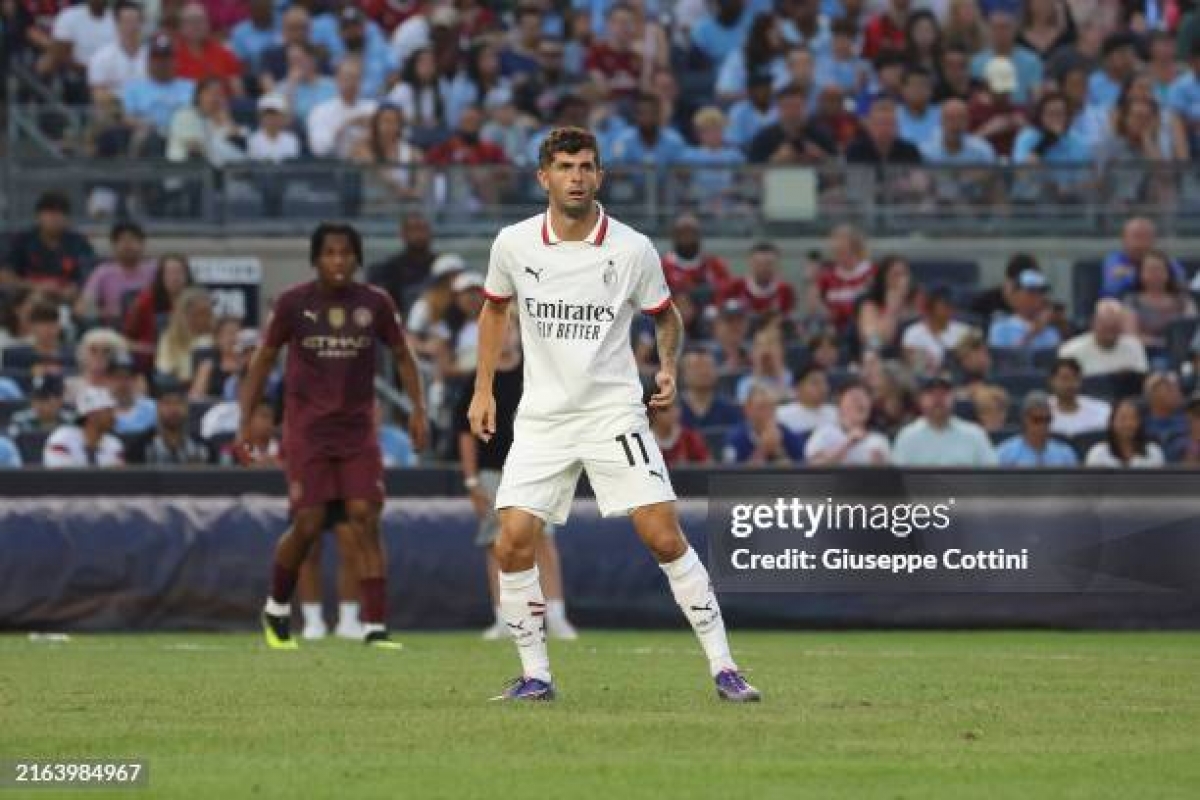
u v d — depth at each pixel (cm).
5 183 7456
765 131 8012
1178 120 8375
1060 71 8625
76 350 6750
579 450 2909
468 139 7838
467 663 3919
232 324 6425
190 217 7500
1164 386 6419
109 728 2717
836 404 6322
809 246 7762
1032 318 7188
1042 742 2592
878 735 2645
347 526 4759
